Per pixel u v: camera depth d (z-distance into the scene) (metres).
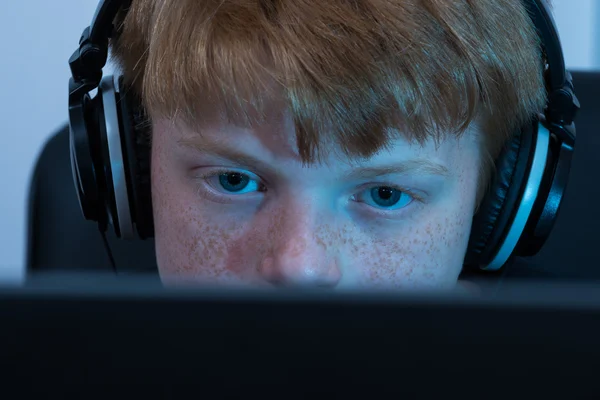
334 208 0.96
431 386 0.43
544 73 1.03
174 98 0.92
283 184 0.94
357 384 0.43
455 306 0.41
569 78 1.04
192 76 0.89
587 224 1.51
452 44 0.89
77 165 1.05
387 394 0.43
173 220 1.04
